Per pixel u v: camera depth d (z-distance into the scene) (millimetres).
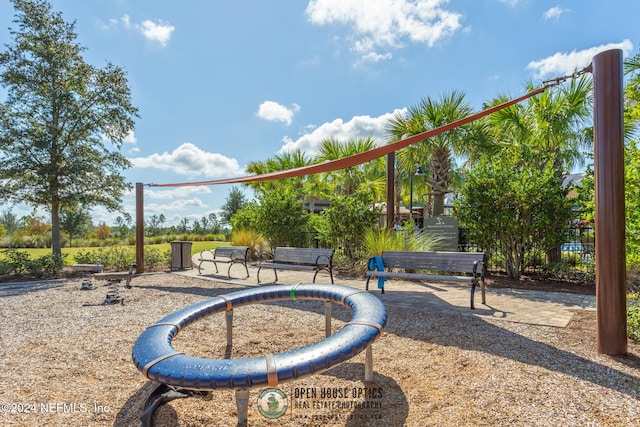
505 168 7773
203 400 2598
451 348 3408
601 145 3180
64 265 10734
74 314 5176
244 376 1818
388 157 8711
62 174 10648
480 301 5523
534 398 2420
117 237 25984
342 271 9117
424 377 2834
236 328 4293
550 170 7418
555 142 9148
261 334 4082
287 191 13594
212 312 3170
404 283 7410
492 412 2277
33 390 2785
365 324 2363
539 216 7246
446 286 6980
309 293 3408
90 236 26094
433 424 2191
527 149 8594
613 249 3127
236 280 8125
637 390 2508
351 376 2914
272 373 1829
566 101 8953
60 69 11039
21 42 10641
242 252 8891
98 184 11445
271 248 12359
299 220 11945
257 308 5227
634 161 4012
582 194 6609
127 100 11867
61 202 10781
